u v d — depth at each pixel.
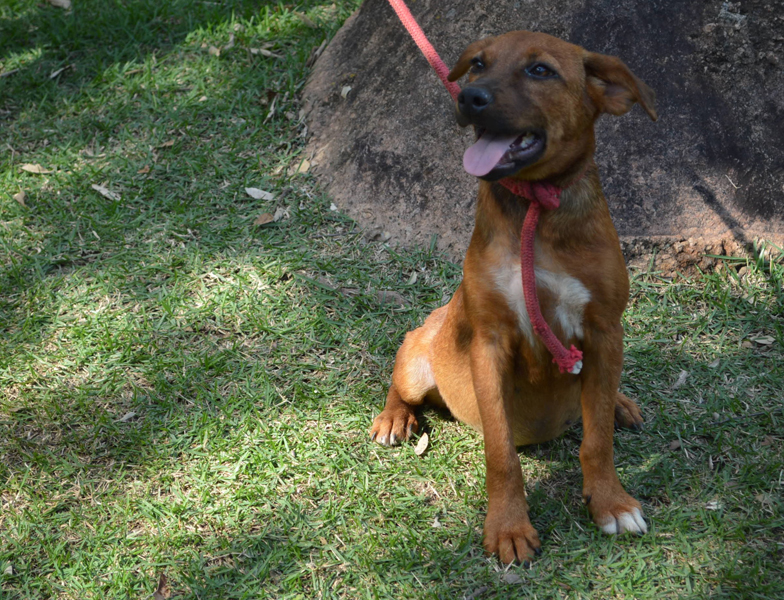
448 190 2.09
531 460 1.77
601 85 1.63
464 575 1.62
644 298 1.99
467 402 1.75
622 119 2.06
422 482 1.74
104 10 2.79
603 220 1.65
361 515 1.69
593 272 1.63
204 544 1.67
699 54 2.05
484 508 1.70
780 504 1.67
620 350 1.66
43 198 2.20
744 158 2.03
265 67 2.43
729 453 1.74
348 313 1.99
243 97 2.35
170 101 2.38
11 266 2.08
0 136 2.35
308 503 1.72
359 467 1.76
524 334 1.66
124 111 2.36
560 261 1.63
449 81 1.70
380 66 2.23
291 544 1.66
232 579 1.63
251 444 1.79
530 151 1.59
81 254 2.09
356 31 2.33
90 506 1.72
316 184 2.19
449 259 2.06
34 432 1.82
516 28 2.12
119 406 1.86
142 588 1.63
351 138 2.20
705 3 2.06
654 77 2.05
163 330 1.96
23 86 2.51
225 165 2.23
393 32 2.25
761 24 2.04
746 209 2.03
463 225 2.07
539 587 1.60
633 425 1.79
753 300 1.97
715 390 1.84
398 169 2.13
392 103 2.18
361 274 2.04
